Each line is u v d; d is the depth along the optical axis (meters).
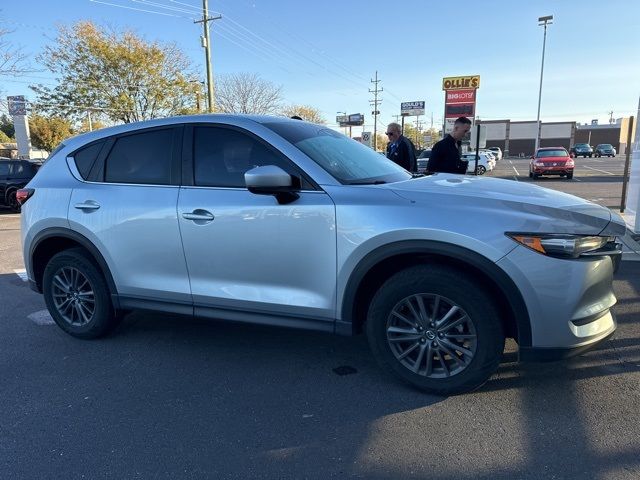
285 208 3.23
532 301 2.77
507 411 2.96
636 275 5.70
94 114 27.78
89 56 25.92
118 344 4.21
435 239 2.86
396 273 3.12
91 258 4.14
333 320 3.24
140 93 27.17
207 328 4.54
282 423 2.93
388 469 2.49
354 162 3.65
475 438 2.71
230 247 3.43
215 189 3.51
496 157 53.66
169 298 3.76
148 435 2.85
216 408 3.13
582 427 2.78
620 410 2.93
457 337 3.02
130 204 3.79
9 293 5.87
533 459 2.53
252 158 3.46
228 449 2.70
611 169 31.70
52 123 47.88
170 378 3.56
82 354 4.03
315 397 3.22
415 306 3.10
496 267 2.77
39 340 4.36
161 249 3.70
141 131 3.90
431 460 2.55
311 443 2.73
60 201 4.12
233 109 40.56
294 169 3.30
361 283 3.16
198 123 3.69
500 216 2.83
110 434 2.87
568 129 82.00
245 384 3.43
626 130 10.56
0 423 3.02
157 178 3.76
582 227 2.80
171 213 3.62
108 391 3.39
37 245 4.31
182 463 2.59
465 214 2.87
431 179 3.60
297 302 3.31
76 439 2.83
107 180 4.00
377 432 2.81
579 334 2.83
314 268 3.22
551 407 2.99
